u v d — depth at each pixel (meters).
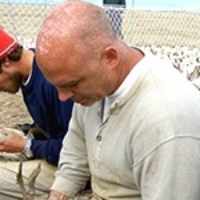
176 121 1.98
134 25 6.95
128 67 2.08
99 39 1.94
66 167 2.72
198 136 2.00
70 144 2.70
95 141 2.26
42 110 3.10
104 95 2.05
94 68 1.94
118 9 6.08
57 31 1.90
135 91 2.07
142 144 2.04
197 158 1.99
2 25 6.31
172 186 1.99
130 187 2.26
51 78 1.94
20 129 3.53
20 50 3.04
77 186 2.74
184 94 2.04
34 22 6.27
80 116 2.49
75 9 1.94
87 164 2.70
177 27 7.22
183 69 5.43
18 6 6.41
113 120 2.14
